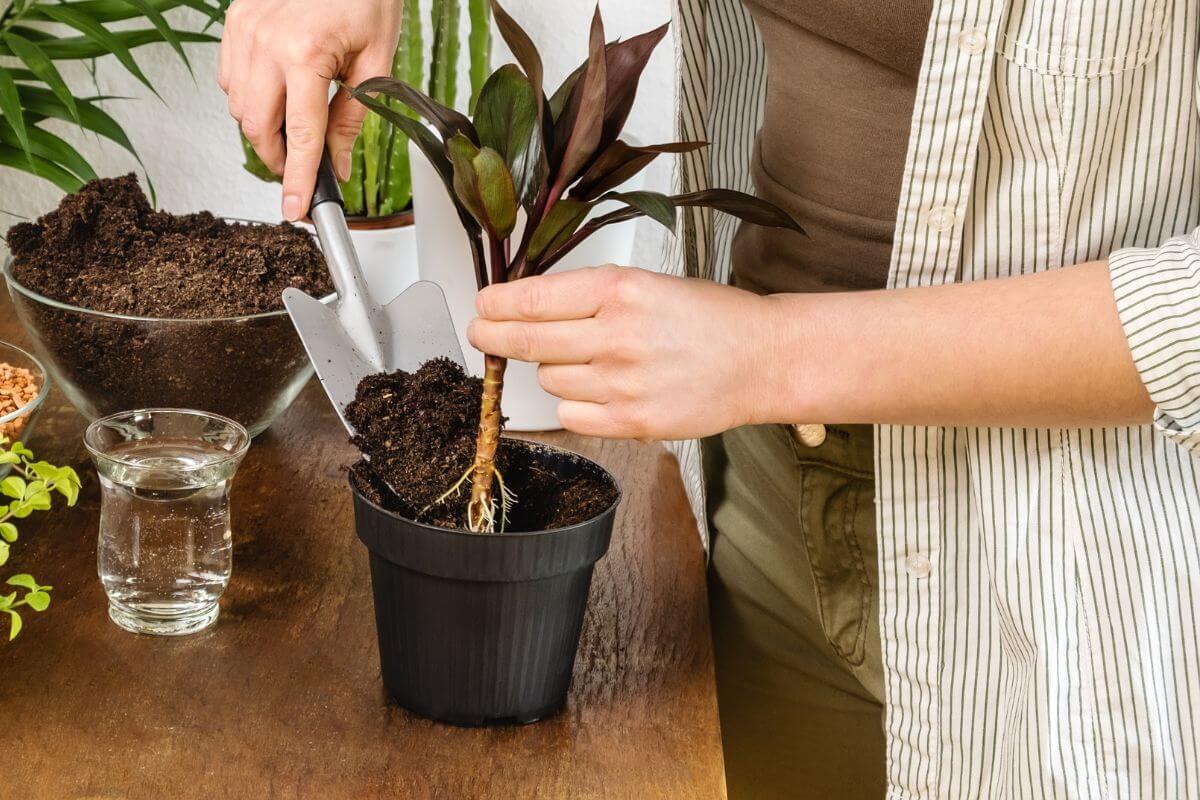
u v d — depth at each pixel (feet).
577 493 4.28
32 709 4.18
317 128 4.60
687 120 4.82
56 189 6.62
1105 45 4.16
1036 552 4.37
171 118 6.41
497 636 4.16
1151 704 4.31
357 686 4.32
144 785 4.06
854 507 4.76
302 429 5.23
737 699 5.13
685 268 4.96
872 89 4.44
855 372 4.17
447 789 4.12
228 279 4.89
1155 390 4.05
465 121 4.11
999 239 4.34
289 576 4.61
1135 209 4.27
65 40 5.88
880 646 4.82
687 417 4.20
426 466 4.22
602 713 4.32
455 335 4.58
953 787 4.59
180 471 4.30
